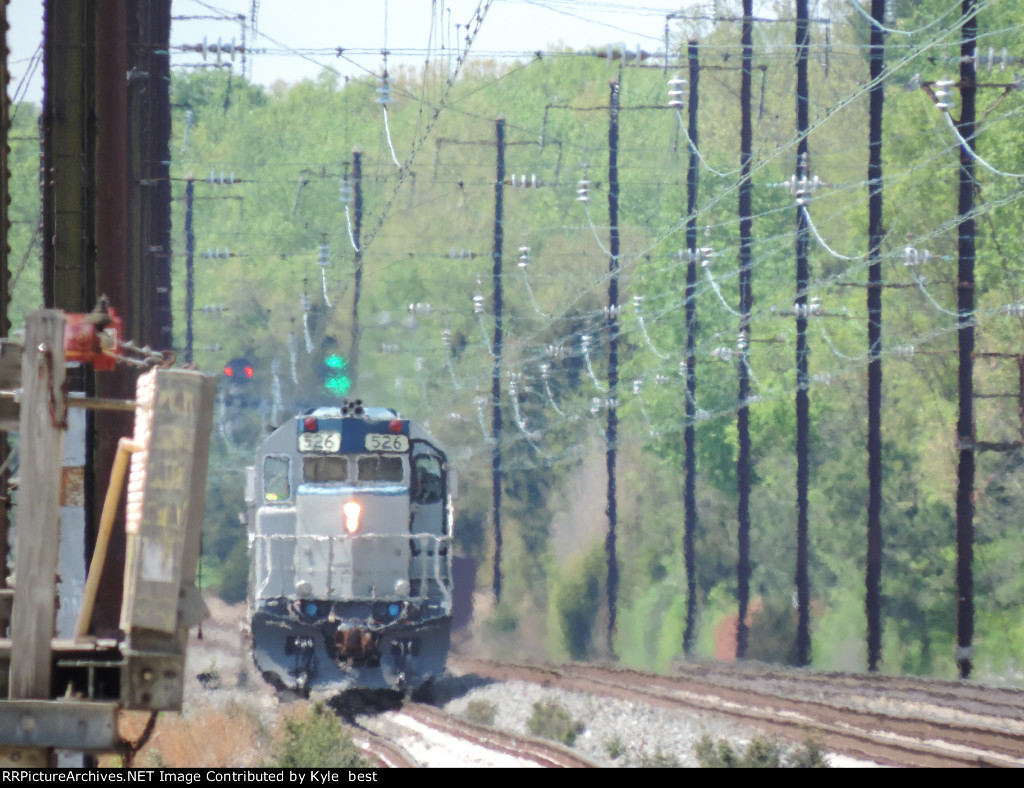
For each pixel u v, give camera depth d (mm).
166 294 102812
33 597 24516
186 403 24688
